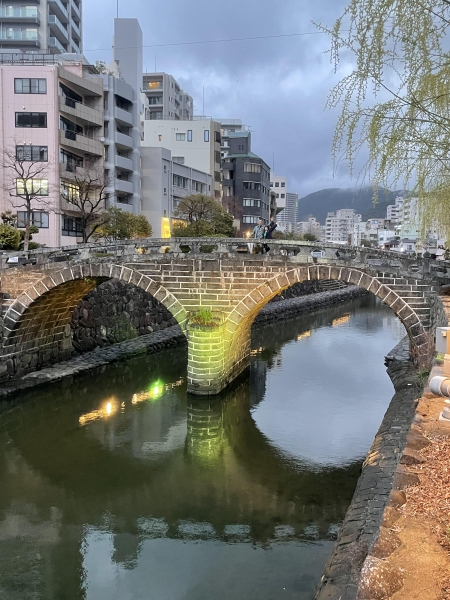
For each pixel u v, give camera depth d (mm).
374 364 29156
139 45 53031
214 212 48406
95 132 46000
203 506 13688
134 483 15062
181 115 82500
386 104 5691
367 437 18141
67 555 11492
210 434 18906
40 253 22625
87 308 29141
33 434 18844
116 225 38906
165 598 9961
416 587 3717
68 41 63938
